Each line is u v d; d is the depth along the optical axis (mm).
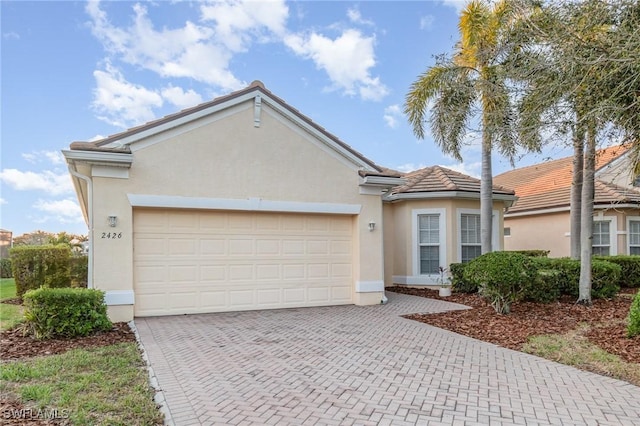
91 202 9430
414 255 15578
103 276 9398
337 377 5762
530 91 7867
